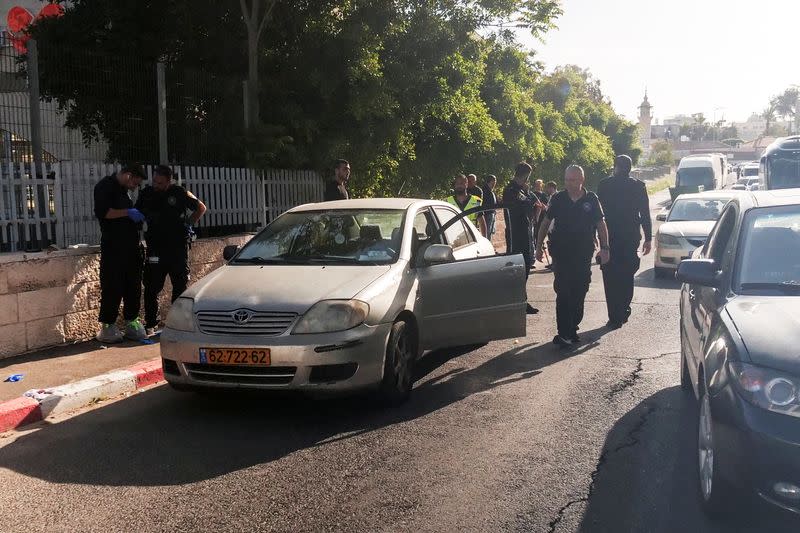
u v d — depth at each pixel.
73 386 6.27
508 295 7.38
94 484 4.48
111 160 9.45
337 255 6.50
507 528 3.79
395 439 5.19
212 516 3.99
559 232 8.26
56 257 7.91
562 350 8.11
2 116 8.09
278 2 13.28
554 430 5.33
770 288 4.30
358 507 4.07
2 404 5.77
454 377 6.95
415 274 6.40
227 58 13.55
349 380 5.55
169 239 8.43
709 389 3.76
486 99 22.72
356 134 14.13
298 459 4.83
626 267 9.27
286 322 5.53
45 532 3.85
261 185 11.66
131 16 12.97
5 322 7.43
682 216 16.03
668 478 4.42
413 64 14.46
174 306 5.91
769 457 3.34
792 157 18.47
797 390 3.37
